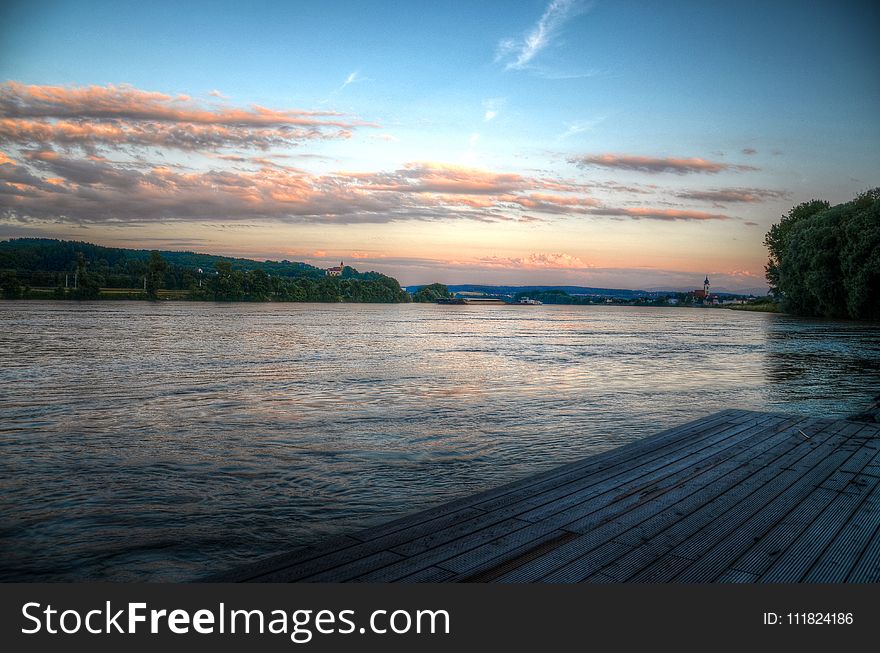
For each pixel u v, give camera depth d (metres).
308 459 10.23
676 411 15.18
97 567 6.00
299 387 18.88
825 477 6.82
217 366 24.55
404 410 14.98
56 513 7.54
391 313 120.44
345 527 7.17
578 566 4.41
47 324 54.56
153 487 8.62
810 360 28.69
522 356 30.58
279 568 4.34
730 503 5.88
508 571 4.32
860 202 68.94
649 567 4.41
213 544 6.63
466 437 11.99
